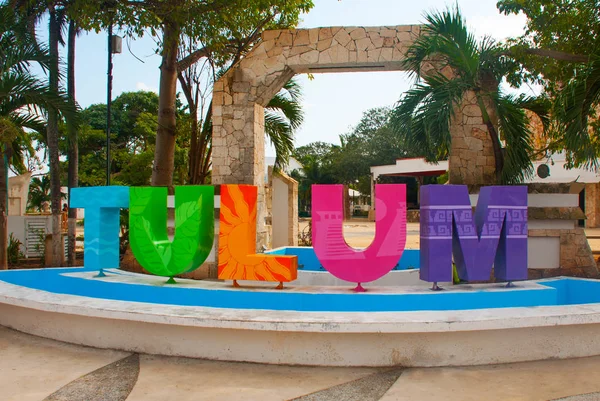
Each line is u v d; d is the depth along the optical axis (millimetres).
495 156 9625
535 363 5586
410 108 8461
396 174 40469
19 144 13391
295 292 6531
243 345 5723
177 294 7035
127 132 35844
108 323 6215
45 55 10547
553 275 10047
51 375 5293
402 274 9734
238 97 11539
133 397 4707
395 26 10984
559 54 9086
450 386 4930
